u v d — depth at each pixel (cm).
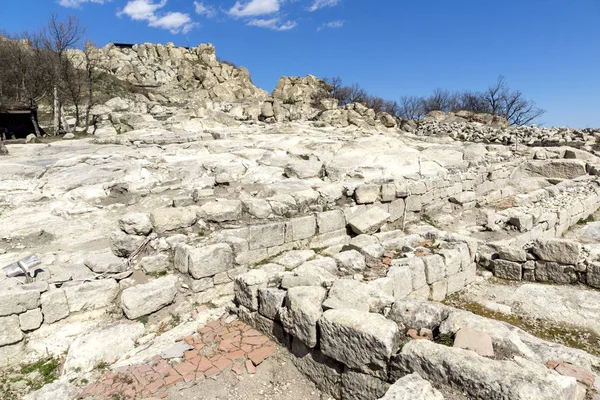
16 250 802
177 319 592
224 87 5338
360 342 378
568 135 2320
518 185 1551
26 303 526
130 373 457
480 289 710
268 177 1276
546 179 1558
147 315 584
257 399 420
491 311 631
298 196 904
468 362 320
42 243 838
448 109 6569
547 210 1073
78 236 878
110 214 1000
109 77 4916
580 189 1313
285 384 439
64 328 553
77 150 1627
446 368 325
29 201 996
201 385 437
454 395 317
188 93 5206
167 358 482
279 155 1520
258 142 1800
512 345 373
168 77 5541
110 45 5641
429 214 1155
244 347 496
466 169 1405
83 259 735
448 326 411
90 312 584
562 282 703
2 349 507
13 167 1144
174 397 420
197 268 628
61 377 471
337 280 504
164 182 1184
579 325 580
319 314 426
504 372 306
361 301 462
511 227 963
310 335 425
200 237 720
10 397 460
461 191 1291
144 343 531
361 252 687
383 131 2966
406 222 1076
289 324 455
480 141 2623
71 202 1021
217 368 460
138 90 5019
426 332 417
